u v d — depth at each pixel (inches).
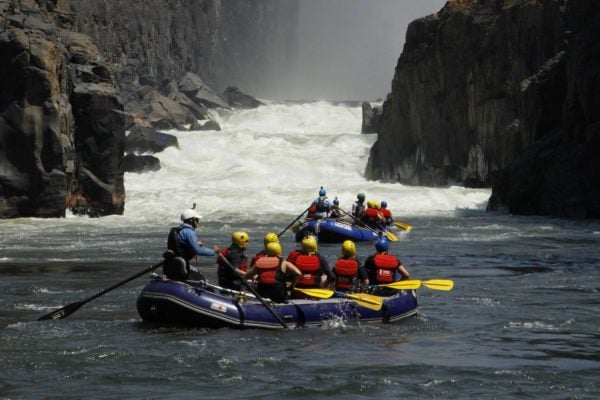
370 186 6299.2
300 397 1285.7
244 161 7244.1
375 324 1781.5
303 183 6934.1
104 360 1478.8
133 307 1979.6
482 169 5984.3
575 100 4648.1
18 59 4183.1
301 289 1747.0
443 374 1402.6
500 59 5826.8
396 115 6924.2
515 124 5570.9
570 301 2092.8
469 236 3695.9
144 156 6796.3
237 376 1387.8
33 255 2955.2
